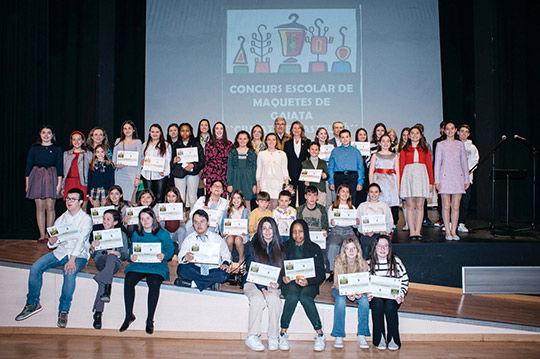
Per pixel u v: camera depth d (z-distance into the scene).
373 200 4.87
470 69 7.56
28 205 6.52
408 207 5.10
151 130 5.20
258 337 3.93
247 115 7.46
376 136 5.84
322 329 4.12
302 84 7.46
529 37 6.82
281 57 7.48
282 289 4.05
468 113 7.61
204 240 4.27
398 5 7.45
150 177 5.15
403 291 3.93
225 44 7.51
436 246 4.80
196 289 4.23
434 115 7.38
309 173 5.15
